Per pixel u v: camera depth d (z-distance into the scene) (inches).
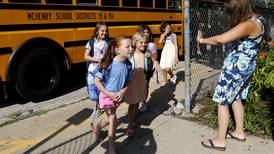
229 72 172.9
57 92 316.5
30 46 279.1
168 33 326.6
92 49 226.1
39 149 193.8
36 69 287.7
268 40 178.4
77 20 313.4
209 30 304.2
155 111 243.4
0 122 236.8
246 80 176.7
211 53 322.3
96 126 197.2
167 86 321.7
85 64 341.4
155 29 407.5
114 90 170.9
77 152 187.2
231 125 201.3
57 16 296.5
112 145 177.9
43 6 284.8
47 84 295.9
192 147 188.4
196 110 242.4
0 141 207.2
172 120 225.6
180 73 382.3
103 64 168.2
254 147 187.5
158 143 193.8
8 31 262.4
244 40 169.2
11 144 202.5
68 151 189.2
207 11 303.7
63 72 309.7
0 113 258.8
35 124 233.1
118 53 168.6
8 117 246.8
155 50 233.3
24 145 200.4
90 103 277.0
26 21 273.6
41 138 209.5
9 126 230.5
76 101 283.1
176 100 275.0
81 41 318.7
